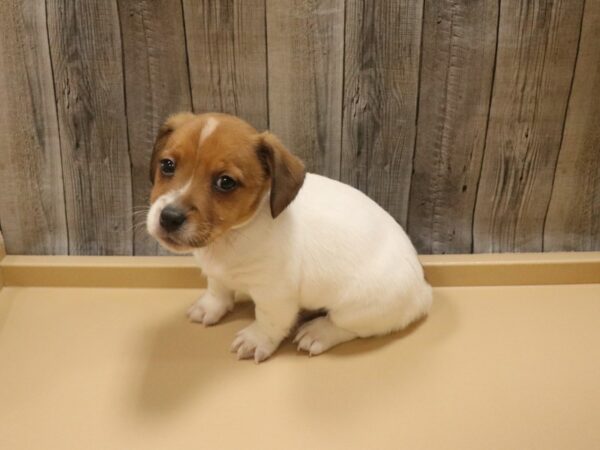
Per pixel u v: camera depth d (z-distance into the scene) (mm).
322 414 395
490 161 492
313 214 411
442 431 385
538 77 461
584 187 504
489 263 505
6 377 416
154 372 424
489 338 458
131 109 468
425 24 444
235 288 432
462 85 464
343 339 445
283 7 437
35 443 373
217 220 353
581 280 515
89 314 475
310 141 484
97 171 490
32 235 512
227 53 451
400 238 442
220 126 354
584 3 436
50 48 447
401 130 480
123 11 435
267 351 431
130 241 515
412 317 449
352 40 448
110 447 371
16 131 474
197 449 372
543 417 395
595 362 437
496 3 436
